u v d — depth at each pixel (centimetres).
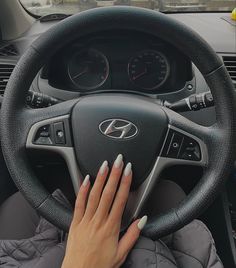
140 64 130
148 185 100
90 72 132
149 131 98
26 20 171
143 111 99
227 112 98
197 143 99
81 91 132
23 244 106
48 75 129
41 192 101
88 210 91
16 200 133
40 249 106
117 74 132
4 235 122
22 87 100
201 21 178
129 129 98
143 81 132
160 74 131
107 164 95
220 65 97
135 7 95
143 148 98
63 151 100
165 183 135
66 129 100
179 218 100
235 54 153
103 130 98
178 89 131
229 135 98
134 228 94
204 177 100
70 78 132
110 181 92
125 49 129
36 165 132
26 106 103
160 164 99
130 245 92
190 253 108
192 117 129
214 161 99
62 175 143
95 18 95
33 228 124
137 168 98
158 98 126
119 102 100
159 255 95
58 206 101
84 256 87
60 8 178
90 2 175
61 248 99
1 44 162
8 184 154
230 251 144
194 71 130
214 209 150
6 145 100
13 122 100
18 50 158
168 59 129
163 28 95
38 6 179
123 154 98
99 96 104
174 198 129
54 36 97
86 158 99
